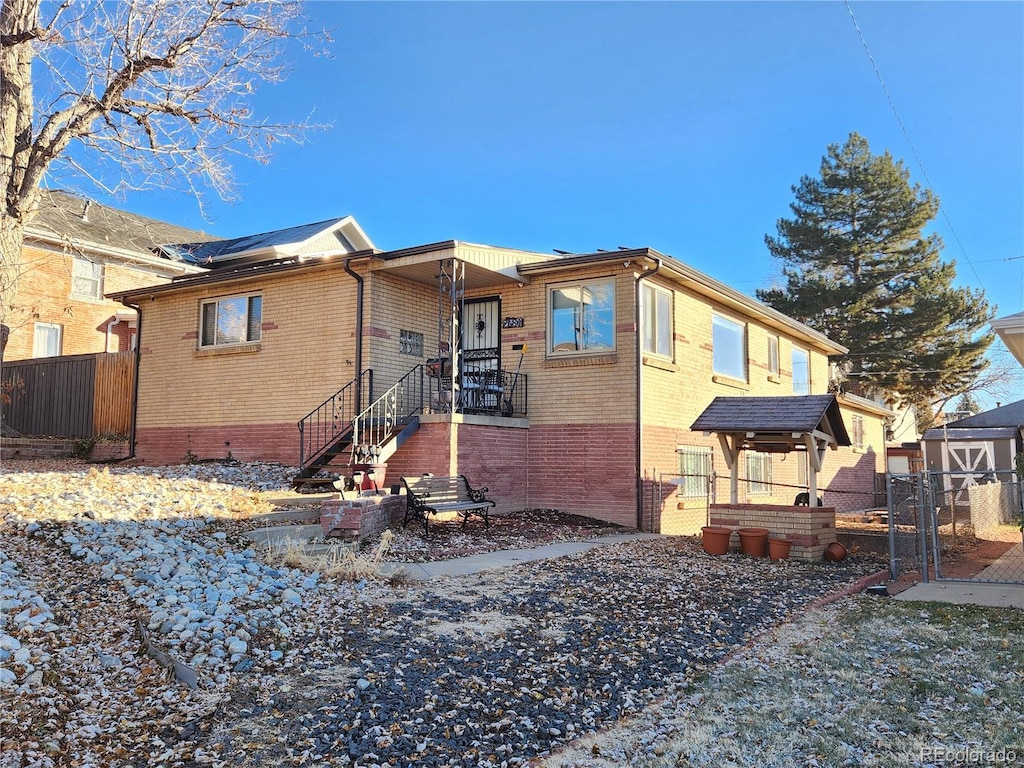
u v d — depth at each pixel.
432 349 15.76
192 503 9.98
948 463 25.41
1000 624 6.91
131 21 8.54
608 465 14.02
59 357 19.95
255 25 9.14
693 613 7.25
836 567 10.33
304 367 15.08
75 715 4.32
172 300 17.53
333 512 10.07
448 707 4.70
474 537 11.25
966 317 34.78
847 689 5.15
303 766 3.89
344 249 28.66
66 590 6.30
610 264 14.20
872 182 36.09
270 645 5.67
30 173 8.15
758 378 19.41
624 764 3.99
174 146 9.20
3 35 7.82
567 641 6.12
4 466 14.98
